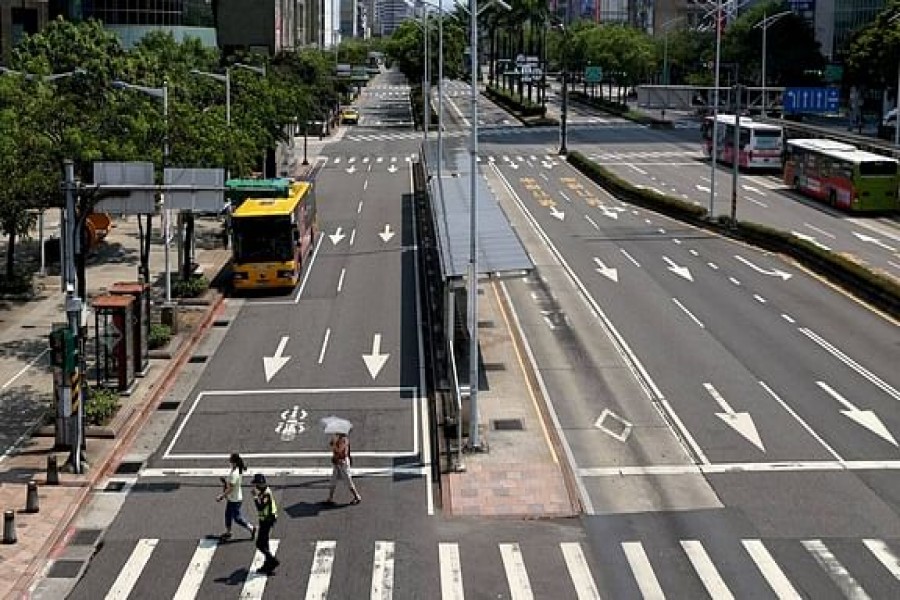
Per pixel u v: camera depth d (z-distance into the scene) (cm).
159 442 3142
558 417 3288
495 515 2630
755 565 2338
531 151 10488
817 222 6606
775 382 3575
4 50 9331
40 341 4106
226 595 2222
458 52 14788
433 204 5009
